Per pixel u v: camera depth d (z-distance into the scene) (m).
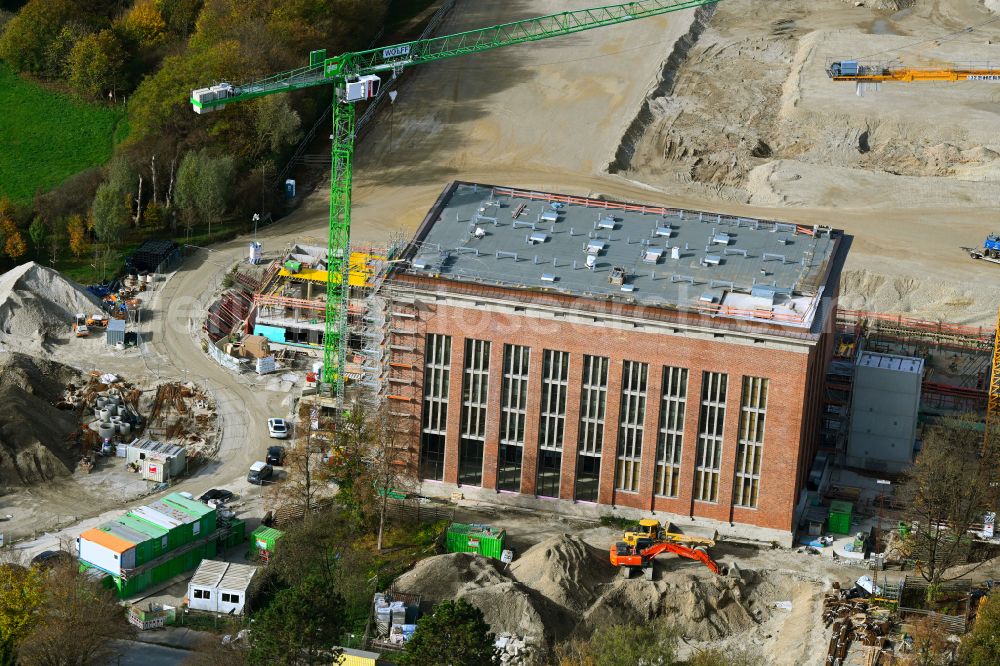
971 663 144.25
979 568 171.25
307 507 177.88
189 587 164.38
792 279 182.00
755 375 173.12
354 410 185.62
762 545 177.00
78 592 156.25
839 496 185.50
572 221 193.75
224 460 196.38
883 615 161.75
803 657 157.25
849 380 199.75
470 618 138.75
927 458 176.50
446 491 186.25
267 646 139.50
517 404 181.25
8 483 188.75
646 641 151.12
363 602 163.75
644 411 177.62
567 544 169.88
